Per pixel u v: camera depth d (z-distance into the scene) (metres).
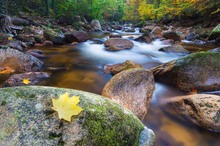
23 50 6.27
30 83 3.41
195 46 8.33
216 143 2.07
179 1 15.91
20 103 1.31
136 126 1.53
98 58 5.96
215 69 3.30
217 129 2.13
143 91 2.76
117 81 2.67
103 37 11.27
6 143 1.09
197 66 3.30
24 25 11.48
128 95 2.55
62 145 1.13
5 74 3.80
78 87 3.50
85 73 4.32
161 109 2.78
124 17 36.84
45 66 4.74
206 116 2.21
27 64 4.21
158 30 12.23
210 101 2.34
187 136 2.18
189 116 2.43
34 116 1.23
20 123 1.18
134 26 23.98
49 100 1.37
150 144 1.51
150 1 27.59
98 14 21.53
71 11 16.59
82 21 18.14
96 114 1.35
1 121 1.19
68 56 6.07
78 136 1.19
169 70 3.55
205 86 3.18
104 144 1.24
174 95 3.18
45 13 17.11
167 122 2.45
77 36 8.61
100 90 3.39
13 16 12.92
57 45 7.93
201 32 11.25
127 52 6.98
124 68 3.99
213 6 12.48
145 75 2.97
